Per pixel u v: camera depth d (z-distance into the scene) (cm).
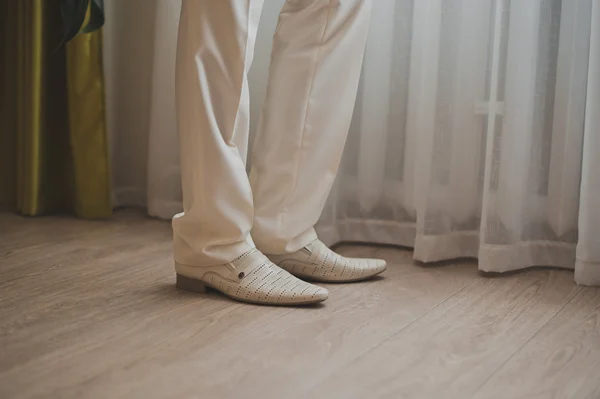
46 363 120
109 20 236
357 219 213
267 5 209
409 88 203
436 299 162
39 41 219
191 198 153
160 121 226
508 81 179
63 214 232
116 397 109
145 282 166
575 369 127
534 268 191
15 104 235
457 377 121
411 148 204
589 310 159
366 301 158
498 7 178
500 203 180
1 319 139
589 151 173
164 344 130
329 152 165
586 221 175
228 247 154
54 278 166
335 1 156
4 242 196
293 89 159
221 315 145
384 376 120
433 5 185
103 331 135
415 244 191
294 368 122
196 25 143
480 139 192
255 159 164
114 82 241
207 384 114
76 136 224
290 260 170
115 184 245
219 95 146
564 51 186
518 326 147
